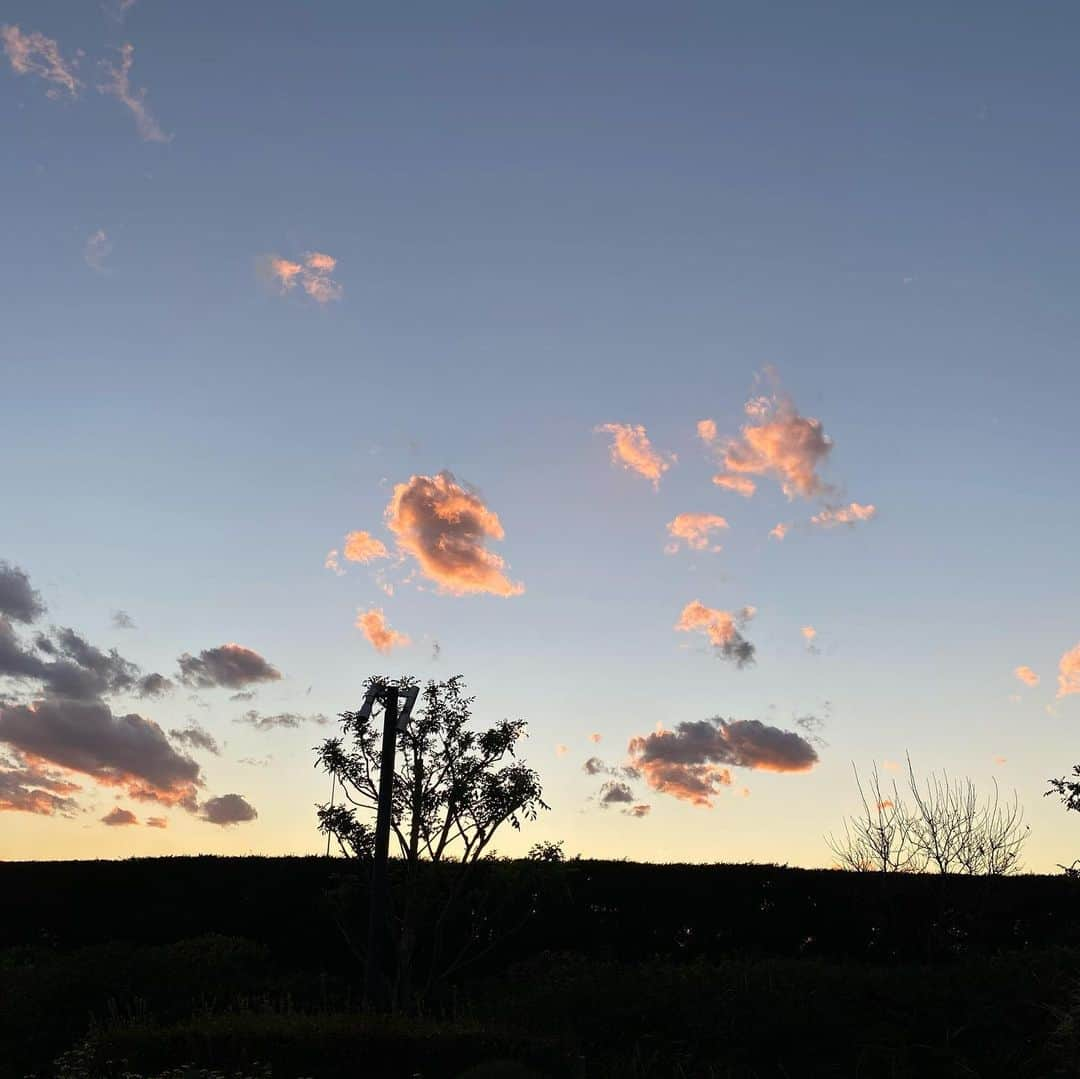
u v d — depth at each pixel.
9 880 29.08
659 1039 17.61
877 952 25.84
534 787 22.83
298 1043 15.88
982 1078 15.41
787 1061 16.69
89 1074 15.65
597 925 26.41
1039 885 27.19
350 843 22.64
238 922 26.75
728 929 26.48
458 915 25.59
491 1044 16.06
